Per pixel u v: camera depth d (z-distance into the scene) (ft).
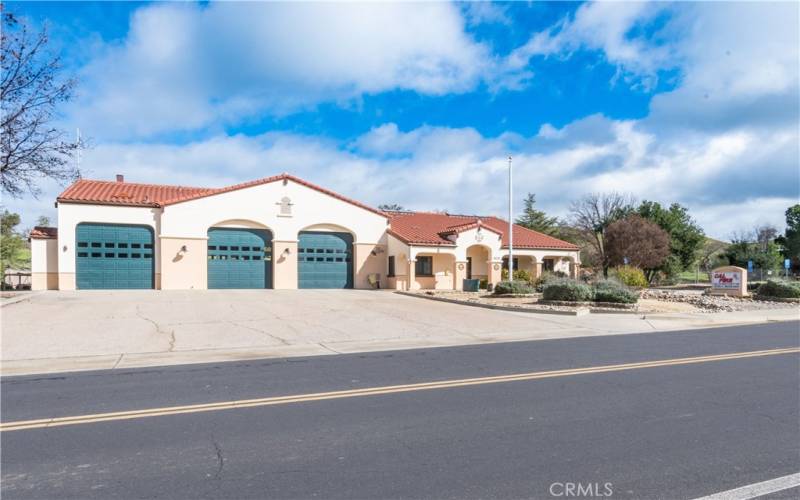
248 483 13.70
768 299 85.87
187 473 14.34
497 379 26.61
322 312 58.95
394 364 31.32
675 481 13.82
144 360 32.71
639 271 99.76
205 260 89.92
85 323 46.62
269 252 95.55
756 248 169.07
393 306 67.00
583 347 38.63
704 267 193.26
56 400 22.30
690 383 25.58
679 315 62.69
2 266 91.30
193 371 29.01
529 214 208.33
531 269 117.60
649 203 159.84
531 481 13.79
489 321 54.49
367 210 103.60
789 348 37.91
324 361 32.50
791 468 14.71
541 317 58.59
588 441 16.90
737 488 13.41
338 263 101.71
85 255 84.17
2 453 15.87
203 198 90.38
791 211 189.47
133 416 19.81
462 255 102.12
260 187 94.68
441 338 43.75
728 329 51.90
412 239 98.78
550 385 25.14
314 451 16.03
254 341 40.47
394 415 19.92
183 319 50.70
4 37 57.11
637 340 42.83
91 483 13.70
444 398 22.58
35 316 50.62
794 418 19.52
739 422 18.98
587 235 170.71
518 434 17.62
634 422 18.98
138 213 87.25
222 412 20.38
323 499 12.75
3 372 28.84
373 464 14.97
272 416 19.81
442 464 14.97
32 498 12.82
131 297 71.46
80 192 87.92
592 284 74.95
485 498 12.81
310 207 98.63
